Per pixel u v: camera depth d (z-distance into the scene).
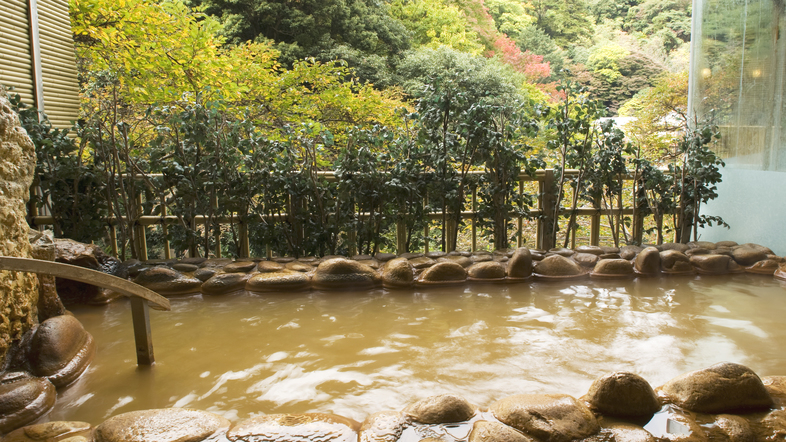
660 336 2.88
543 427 1.73
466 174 4.74
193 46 7.04
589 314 3.29
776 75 4.43
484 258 4.33
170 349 2.77
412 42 16.08
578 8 23.91
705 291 3.78
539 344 2.78
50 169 4.18
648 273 4.20
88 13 7.09
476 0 18.59
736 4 4.74
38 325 2.48
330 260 3.98
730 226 4.95
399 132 5.03
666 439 1.71
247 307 3.51
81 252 3.50
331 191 4.63
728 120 4.93
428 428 1.78
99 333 3.02
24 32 5.04
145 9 7.17
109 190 4.37
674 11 22.14
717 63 4.98
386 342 2.84
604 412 1.88
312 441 1.73
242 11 13.95
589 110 4.75
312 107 8.30
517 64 17.94
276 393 2.24
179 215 4.41
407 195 4.47
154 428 1.78
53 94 5.54
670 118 10.92
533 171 4.68
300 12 13.59
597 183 4.87
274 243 4.46
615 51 21.48
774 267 4.20
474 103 4.62
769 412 1.87
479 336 2.91
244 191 4.38
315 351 2.71
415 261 4.19
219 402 2.16
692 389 1.93
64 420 2.03
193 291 3.80
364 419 2.00
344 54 13.38
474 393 2.21
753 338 2.84
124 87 7.13
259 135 4.47
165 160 4.62
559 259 4.15
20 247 2.45
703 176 4.79
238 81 8.01
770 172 4.45
